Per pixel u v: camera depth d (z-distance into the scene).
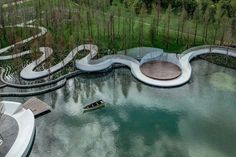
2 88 80.19
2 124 64.62
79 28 102.38
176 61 91.94
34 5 115.06
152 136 66.19
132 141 64.94
